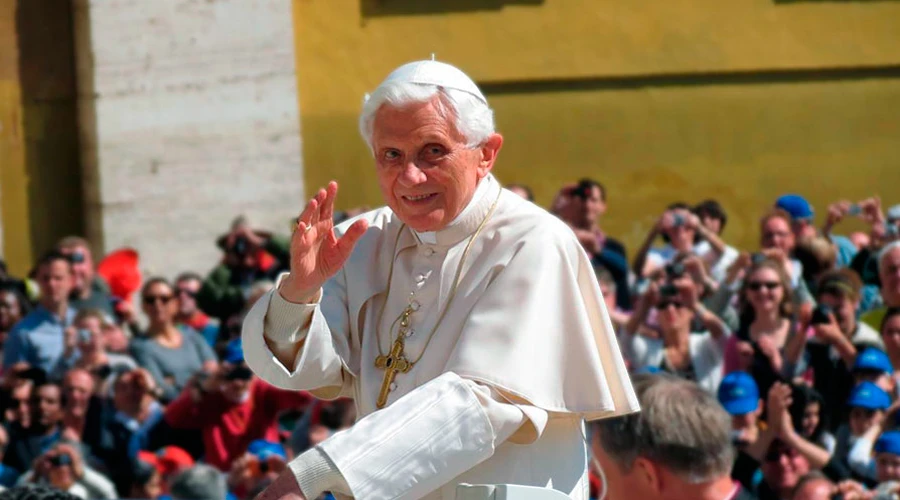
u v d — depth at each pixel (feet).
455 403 34.94
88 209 130.93
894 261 98.22
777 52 135.13
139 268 130.11
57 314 102.63
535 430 35.86
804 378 91.50
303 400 94.94
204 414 93.61
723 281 98.89
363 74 132.16
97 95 130.21
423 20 132.57
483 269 37.19
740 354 92.22
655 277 95.66
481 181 37.81
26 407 92.38
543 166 133.59
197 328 109.40
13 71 130.62
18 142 130.72
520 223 37.50
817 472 78.13
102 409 93.45
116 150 130.41
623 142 133.80
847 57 135.44
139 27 130.52
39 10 131.13
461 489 33.60
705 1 134.82
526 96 133.39
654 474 44.68
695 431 44.27
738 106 134.82
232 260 112.37
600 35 133.80
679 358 93.50
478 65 132.77
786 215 106.93
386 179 36.68
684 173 134.21
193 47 130.72
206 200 130.82
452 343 37.09
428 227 36.81
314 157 132.05
